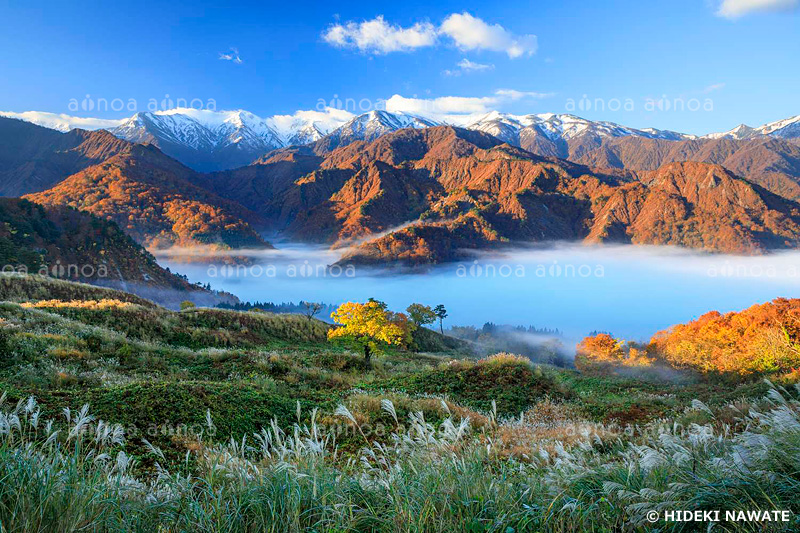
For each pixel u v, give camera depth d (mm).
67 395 10016
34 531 2777
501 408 17688
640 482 3873
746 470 3420
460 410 13062
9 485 3031
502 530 3229
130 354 21156
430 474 4066
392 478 3945
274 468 4090
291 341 41969
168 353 23438
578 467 4430
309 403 12969
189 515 3354
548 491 3920
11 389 9797
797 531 2871
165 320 33219
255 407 11438
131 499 3527
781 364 26172
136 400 10164
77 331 22891
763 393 16781
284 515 3402
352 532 3305
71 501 3004
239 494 3645
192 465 6590
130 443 7715
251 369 21578
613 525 3307
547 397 19125
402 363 37750
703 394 20750
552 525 3326
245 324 41281
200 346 31141
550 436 9500
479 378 21328
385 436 10367
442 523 3264
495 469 5195
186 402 10547
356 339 31281
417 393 19203
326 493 3543
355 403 12883
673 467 3906
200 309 41188
